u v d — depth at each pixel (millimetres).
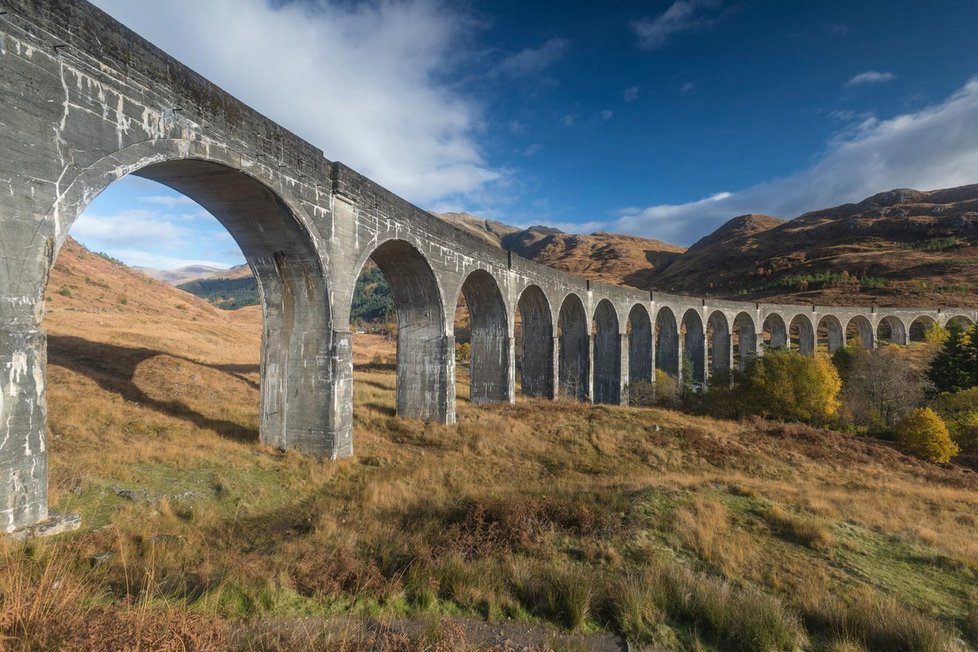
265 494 11883
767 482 17156
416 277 21094
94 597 5934
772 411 31516
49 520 8156
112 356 23438
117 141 9305
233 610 6219
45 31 8188
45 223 8156
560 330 36531
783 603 7703
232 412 19781
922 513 14297
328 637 5547
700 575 8164
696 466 20078
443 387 21688
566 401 30000
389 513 11016
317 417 15430
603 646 6387
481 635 6348
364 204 16734
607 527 9945
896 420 33188
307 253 14781
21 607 4734
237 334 51031
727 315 49969
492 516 10000
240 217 14266
